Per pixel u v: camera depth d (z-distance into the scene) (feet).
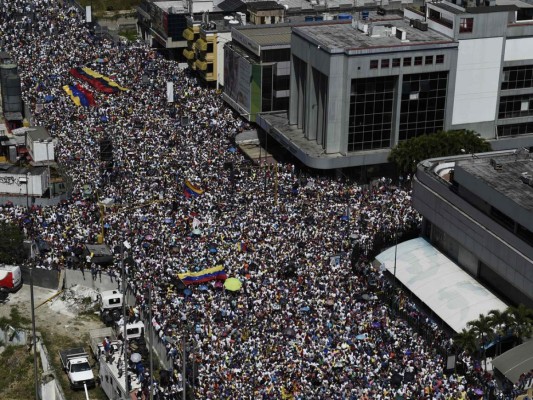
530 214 636.07
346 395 570.46
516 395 579.89
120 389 607.78
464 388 584.40
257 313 654.94
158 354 647.15
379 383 581.53
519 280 651.66
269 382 584.40
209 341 628.28
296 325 641.40
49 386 645.10
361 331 636.89
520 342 635.25
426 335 639.76
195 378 591.37
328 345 618.85
